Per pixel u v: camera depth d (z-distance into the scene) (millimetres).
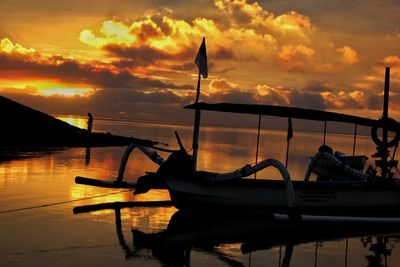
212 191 15023
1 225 12297
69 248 10633
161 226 13320
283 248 11773
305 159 39312
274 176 25906
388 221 14664
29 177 19922
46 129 40438
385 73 17797
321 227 14625
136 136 70188
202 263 10148
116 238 11727
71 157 28750
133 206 15898
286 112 16094
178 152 15141
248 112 16266
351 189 16031
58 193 17000
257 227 14078
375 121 17516
